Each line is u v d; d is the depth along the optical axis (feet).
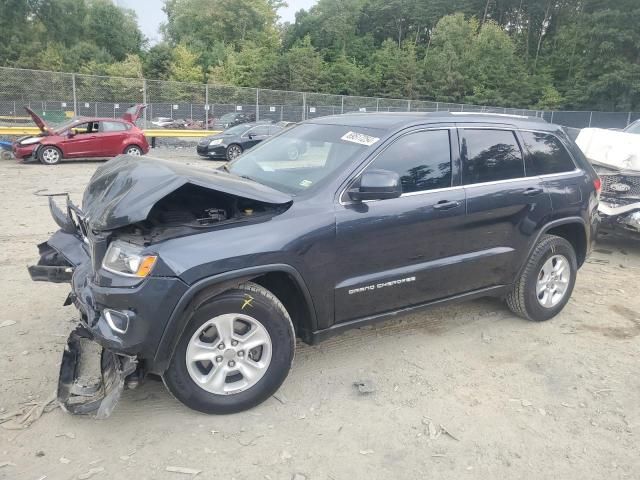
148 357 9.86
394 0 235.81
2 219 26.76
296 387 12.18
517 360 13.82
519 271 15.14
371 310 12.51
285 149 14.02
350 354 13.84
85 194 12.10
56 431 10.29
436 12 232.12
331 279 11.57
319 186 11.86
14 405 11.01
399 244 12.46
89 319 10.13
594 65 158.61
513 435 10.69
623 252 25.26
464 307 17.25
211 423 10.73
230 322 10.60
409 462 9.82
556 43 201.05
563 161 16.19
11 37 181.88
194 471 9.37
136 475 9.23
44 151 52.75
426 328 15.57
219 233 10.36
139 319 9.61
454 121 13.97
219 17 223.71
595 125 113.91
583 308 17.54
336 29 213.66
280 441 10.27
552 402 11.92
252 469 9.49
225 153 63.93
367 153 12.36
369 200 11.89
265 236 10.61
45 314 15.31
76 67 180.45
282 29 243.19
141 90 77.10
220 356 10.68
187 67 170.40
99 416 9.47
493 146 14.56
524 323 16.14
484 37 176.55
